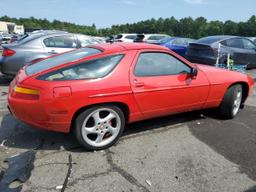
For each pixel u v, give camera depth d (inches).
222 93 204.5
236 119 217.0
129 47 167.5
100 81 150.4
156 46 178.2
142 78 164.6
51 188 121.1
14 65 299.0
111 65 157.1
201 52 423.5
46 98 139.9
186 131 188.9
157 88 168.9
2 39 1031.0
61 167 137.5
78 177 129.8
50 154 150.1
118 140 169.8
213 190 124.9
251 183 131.2
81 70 150.9
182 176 134.3
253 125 205.5
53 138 169.3
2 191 117.4
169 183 128.3
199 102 194.5
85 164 141.2
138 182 128.1
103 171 135.6
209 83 194.5
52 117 142.6
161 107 175.3
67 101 142.1
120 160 146.5
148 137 176.4
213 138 179.3
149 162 145.6
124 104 159.9
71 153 152.0
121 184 126.0
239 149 165.2
